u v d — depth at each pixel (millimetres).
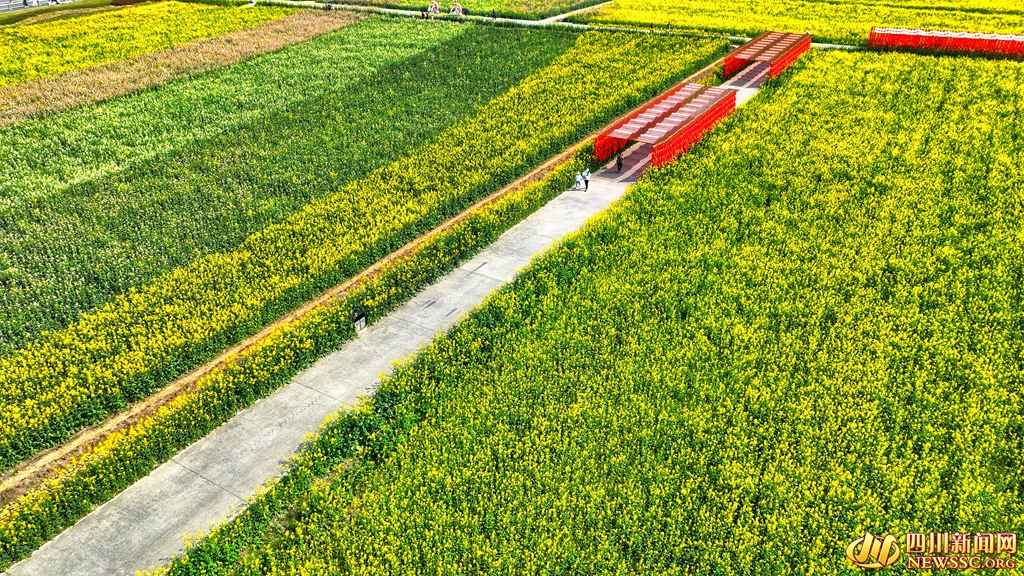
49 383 21031
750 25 62719
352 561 15719
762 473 17844
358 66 52281
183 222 30312
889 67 49719
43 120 42312
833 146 36812
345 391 21469
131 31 61750
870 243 27750
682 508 16688
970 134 37750
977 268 25953
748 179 33438
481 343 22281
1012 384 20250
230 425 20250
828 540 15953
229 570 15578
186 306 24484
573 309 24078
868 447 18156
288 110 43875
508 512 16656
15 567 16250
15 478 18641
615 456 18234
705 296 24719
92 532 17062
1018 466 17531
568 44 57719
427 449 18609
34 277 26344
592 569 15562
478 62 53375
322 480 18219
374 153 37344
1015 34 56000
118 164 36375
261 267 26922
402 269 26250
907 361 21219
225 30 62438
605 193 34125
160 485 18312
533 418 19469
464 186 33250
